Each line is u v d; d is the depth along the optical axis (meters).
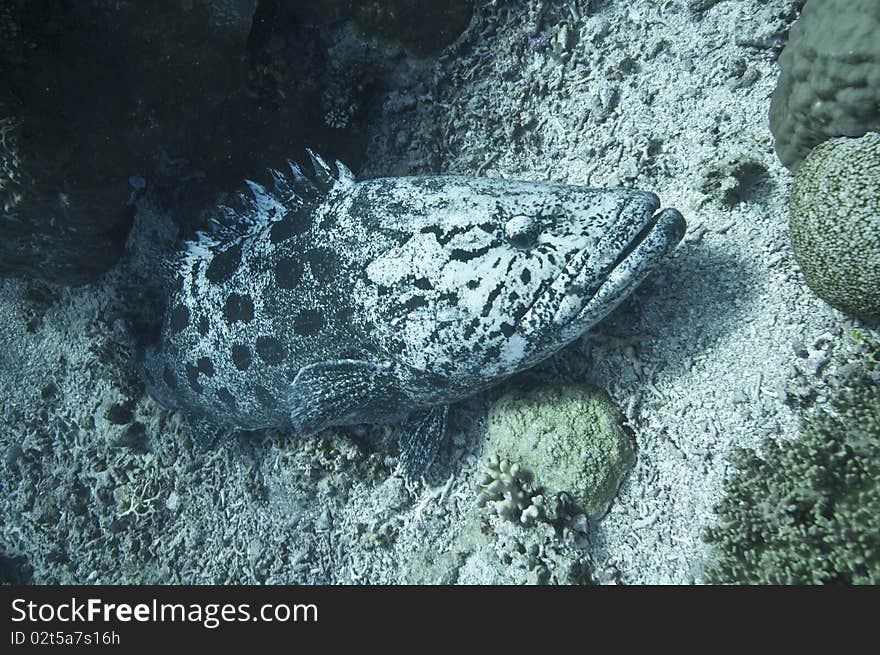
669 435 1.06
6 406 1.61
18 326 1.58
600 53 1.27
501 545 1.13
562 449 1.08
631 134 1.21
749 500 0.97
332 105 1.39
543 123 1.31
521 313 1.03
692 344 1.06
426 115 1.39
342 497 1.34
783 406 0.98
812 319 0.98
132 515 1.52
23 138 1.08
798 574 0.91
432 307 1.05
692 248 1.08
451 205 1.06
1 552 1.58
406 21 1.30
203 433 1.46
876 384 0.94
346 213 1.12
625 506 1.08
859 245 0.88
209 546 1.45
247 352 1.22
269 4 1.28
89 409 1.56
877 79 0.89
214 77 1.20
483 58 1.35
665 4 1.22
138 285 1.49
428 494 1.25
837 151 0.92
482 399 1.21
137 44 1.10
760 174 1.08
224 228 1.25
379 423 1.32
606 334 1.12
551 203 1.03
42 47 1.05
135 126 1.17
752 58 1.14
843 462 0.93
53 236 1.28
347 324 1.11
